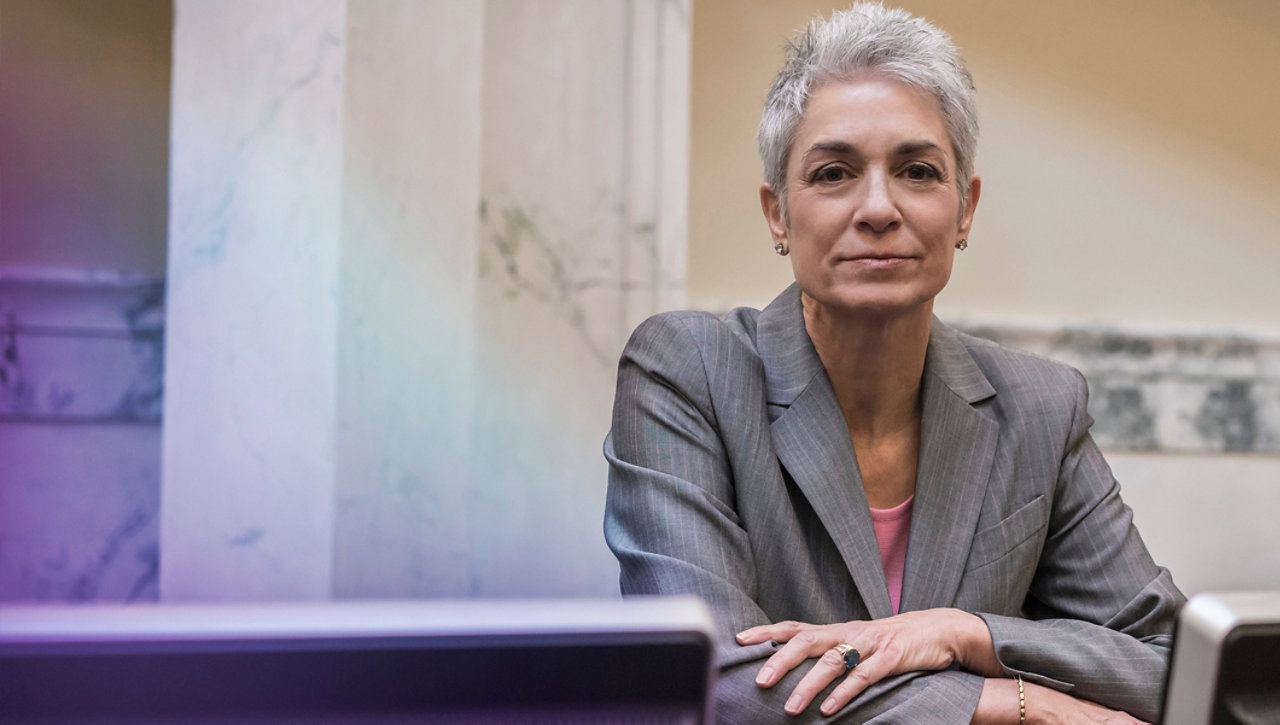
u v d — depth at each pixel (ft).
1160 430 11.63
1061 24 11.58
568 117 9.22
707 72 10.93
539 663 1.81
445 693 1.78
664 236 9.34
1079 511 5.00
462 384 8.65
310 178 8.34
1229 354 11.70
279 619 1.77
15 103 9.82
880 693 4.05
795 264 4.62
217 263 8.46
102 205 10.00
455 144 8.65
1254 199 11.91
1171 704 2.07
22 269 9.80
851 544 4.70
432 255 8.57
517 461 9.05
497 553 8.99
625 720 1.82
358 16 8.35
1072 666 4.25
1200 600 2.05
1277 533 11.76
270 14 8.41
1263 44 11.89
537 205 9.14
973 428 4.96
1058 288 11.64
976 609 4.75
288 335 8.35
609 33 9.32
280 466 8.33
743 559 4.59
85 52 9.98
